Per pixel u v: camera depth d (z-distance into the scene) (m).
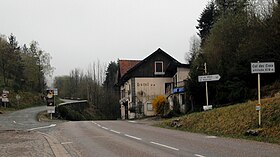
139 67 50.41
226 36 31.39
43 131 23.55
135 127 24.41
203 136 16.55
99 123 30.95
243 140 14.26
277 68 25.55
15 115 47.16
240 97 26.23
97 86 101.62
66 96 121.75
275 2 28.08
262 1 31.44
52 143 15.81
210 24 52.53
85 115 75.19
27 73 89.88
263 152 11.01
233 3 42.38
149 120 35.56
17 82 85.94
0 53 78.12
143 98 49.81
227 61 29.88
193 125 20.53
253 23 29.36
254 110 17.17
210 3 53.78
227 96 27.94
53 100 44.28
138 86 50.03
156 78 50.53
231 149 11.88
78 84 121.12
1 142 17.03
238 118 17.45
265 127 15.01
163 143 14.23
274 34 25.38
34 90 93.06
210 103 30.78
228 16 33.91
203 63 32.69
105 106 91.06
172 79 50.06
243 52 27.06
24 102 78.81
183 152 11.53
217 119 19.16
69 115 55.81
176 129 21.25
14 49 87.38
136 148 13.00
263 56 25.92
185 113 34.09
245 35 29.97
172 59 51.09
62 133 21.23
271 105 16.62
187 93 33.69
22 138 18.80
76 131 22.28
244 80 27.05
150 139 16.00
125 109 56.22
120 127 24.91
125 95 56.53
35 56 91.81
